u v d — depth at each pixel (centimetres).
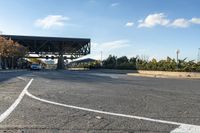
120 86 1969
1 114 815
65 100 1138
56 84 2027
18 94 1332
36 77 3033
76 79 2798
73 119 755
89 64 10119
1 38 7600
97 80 2686
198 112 886
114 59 8169
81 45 9456
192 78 3919
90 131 625
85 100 1148
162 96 1361
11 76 3194
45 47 9769
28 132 611
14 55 8269
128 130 638
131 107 974
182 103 1104
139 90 1675
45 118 765
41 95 1303
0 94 1329
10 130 627
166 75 4697
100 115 816
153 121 736
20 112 853
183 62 4797
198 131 637
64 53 10025
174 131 634
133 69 6356
